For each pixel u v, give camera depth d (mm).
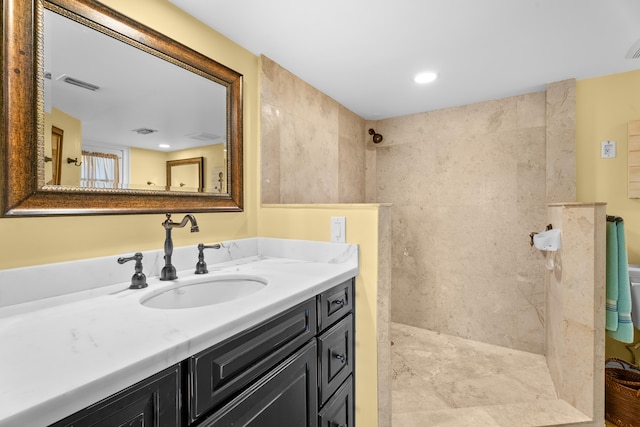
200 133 1341
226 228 1479
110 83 1039
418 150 2664
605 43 1572
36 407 411
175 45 1234
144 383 548
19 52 836
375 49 1622
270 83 1712
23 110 844
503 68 1849
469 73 1916
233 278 1218
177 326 680
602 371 1505
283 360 887
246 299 860
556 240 1662
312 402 1016
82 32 967
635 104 1885
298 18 1355
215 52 1427
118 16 1053
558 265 1730
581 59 1742
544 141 2180
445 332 2572
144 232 1149
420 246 2670
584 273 1548
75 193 951
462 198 2486
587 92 1990
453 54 1684
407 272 2736
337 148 2406
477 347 2342
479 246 2428
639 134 1844
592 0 1239
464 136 2471
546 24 1405
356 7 1287
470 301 2467
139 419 541
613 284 1541
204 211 1354
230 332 704
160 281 1105
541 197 2193
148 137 1153
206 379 654
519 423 1497
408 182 2713
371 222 1341
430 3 1263
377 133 2844
